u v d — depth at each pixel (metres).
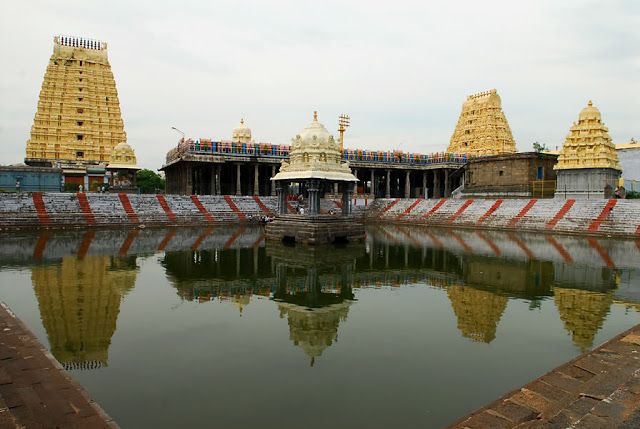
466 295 15.73
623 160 55.91
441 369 9.17
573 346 10.48
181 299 14.84
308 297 15.51
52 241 28.53
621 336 10.54
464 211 44.75
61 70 62.44
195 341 10.77
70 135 62.62
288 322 12.45
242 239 32.28
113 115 66.19
